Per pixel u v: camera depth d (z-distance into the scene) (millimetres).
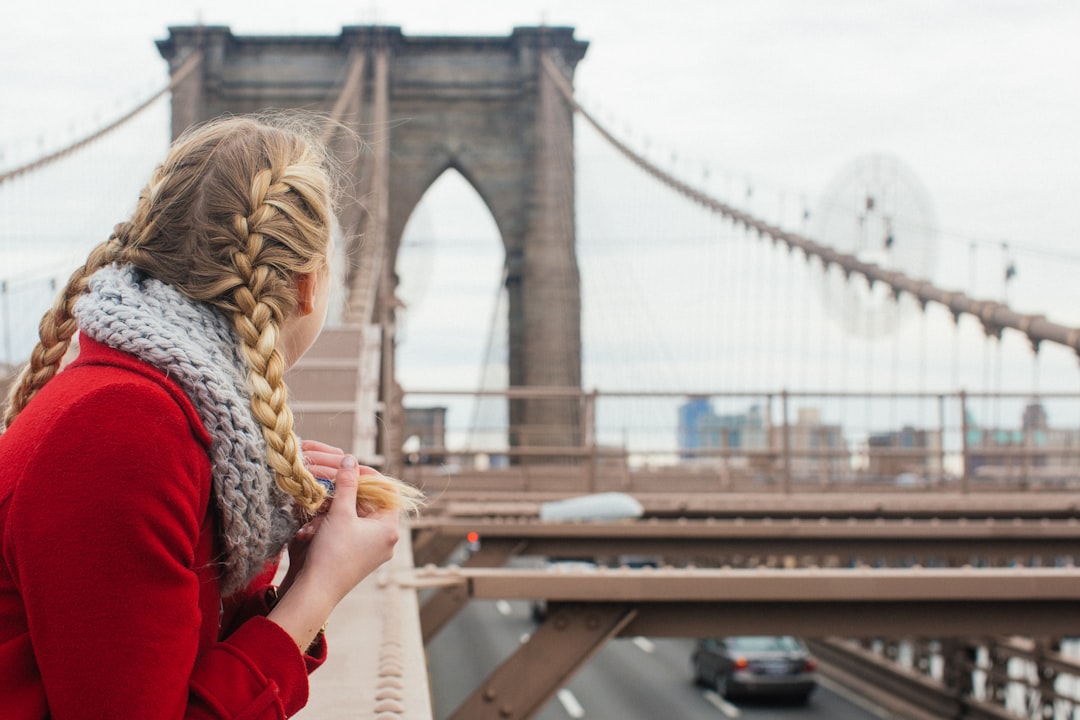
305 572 1059
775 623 4551
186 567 897
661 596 4363
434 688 22984
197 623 893
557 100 35406
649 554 8602
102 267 1064
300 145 1139
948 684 18703
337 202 1200
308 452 1192
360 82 34375
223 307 1019
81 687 826
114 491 846
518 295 34781
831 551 8695
